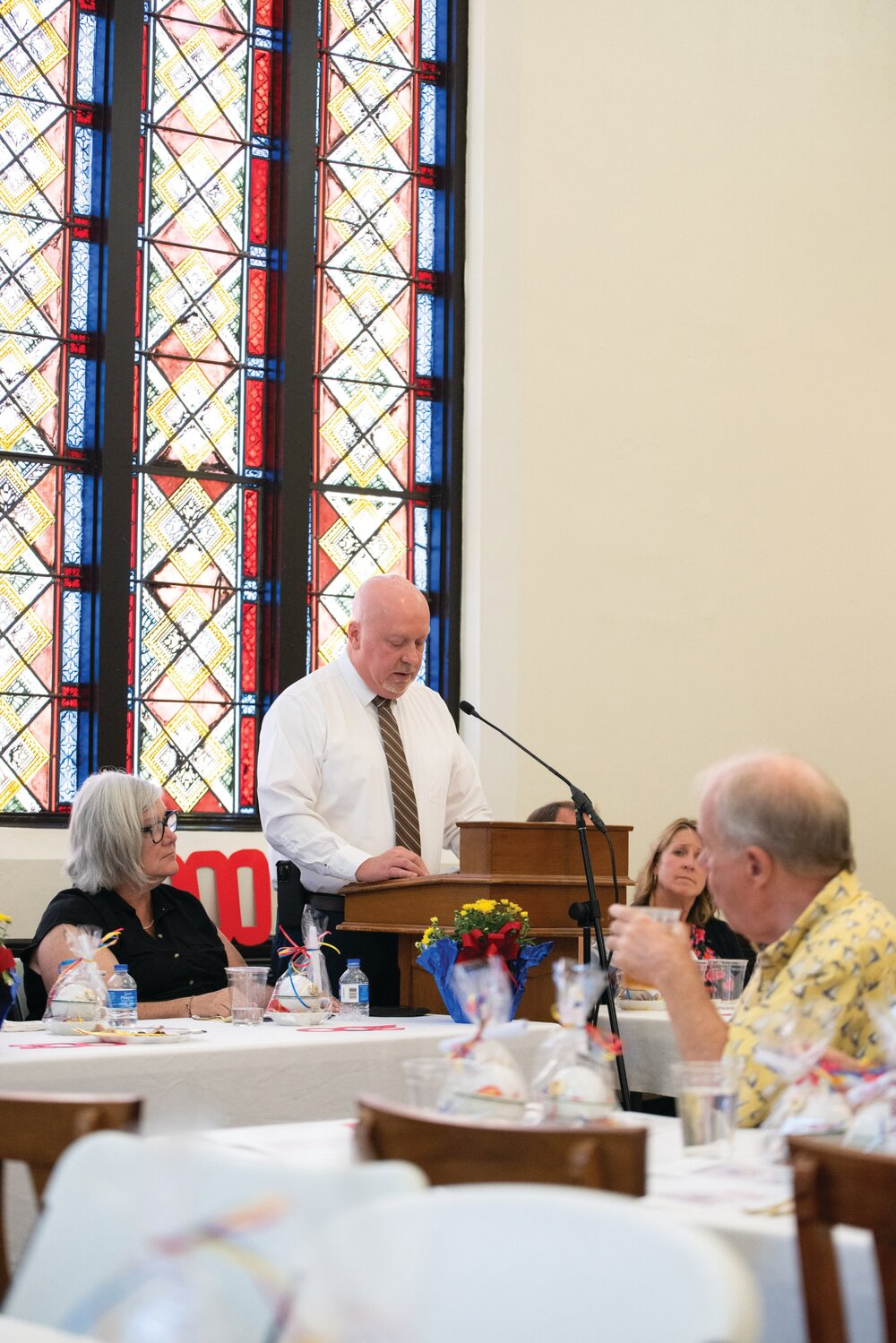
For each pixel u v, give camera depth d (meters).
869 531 8.35
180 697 7.01
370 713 5.04
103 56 7.10
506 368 7.53
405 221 7.77
